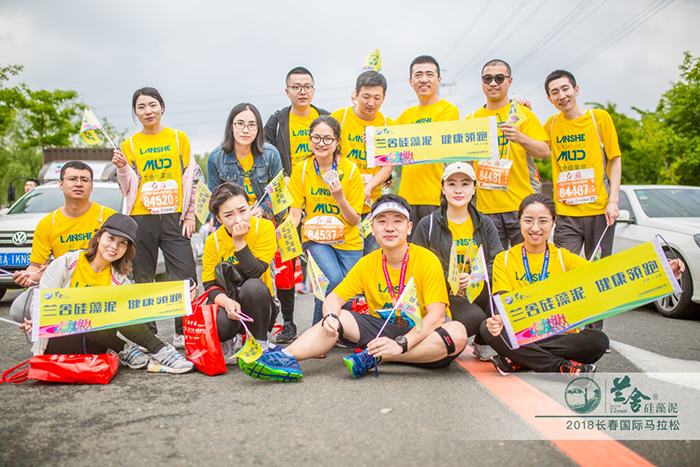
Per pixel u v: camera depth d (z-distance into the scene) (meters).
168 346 3.63
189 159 4.68
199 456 2.17
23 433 2.43
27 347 4.34
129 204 4.46
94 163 11.45
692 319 5.73
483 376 3.34
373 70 5.30
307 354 3.39
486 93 4.98
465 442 2.29
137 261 4.52
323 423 2.51
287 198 4.14
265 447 2.25
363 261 3.64
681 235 5.74
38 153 33.38
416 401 2.82
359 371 3.25
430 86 5.13
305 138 5.45
